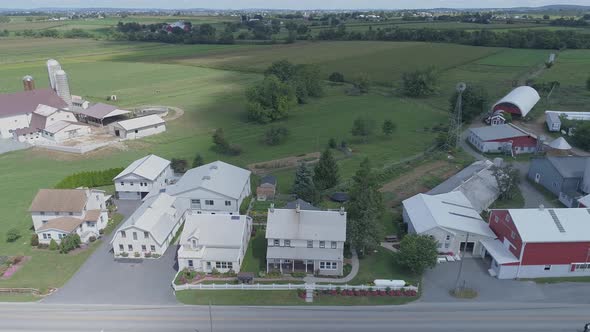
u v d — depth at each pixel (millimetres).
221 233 65562
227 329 52094
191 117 149375
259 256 67812
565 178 82938
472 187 84000
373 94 179375
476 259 65812
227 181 81812
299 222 64938
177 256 66875
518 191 87750
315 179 90062
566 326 51875
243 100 169875
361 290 58500
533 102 147625
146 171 88625
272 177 92438
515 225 60781
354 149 115312
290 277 62375
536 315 53812
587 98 162500
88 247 71375
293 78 170000
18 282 61688
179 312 55375
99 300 57844
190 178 83375
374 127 128375
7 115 131375
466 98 137375
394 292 58156
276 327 52375
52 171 103375
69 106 146500
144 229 67000
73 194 74750
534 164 93312
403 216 76250
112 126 129875
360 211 66750
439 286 59875
